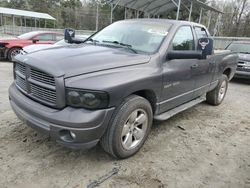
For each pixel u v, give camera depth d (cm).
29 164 290
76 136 252
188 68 396
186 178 286
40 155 309
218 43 1795
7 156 302
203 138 397
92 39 417
